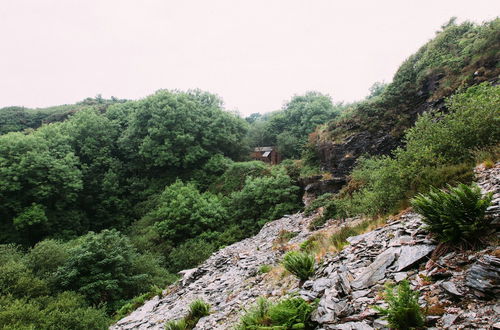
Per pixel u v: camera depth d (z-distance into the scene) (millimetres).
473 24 19250
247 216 22188
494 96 7926
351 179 16281
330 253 6441
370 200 8961
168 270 18359
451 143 7340
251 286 7691
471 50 16547
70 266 14641
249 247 14367
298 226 15336
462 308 2959
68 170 27625
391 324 3025
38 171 25688
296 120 44688
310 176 21109
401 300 3045
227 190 27812
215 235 21172
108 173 31938
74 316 11016
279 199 21062
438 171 6598
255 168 28609
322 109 41812
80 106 68938
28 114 62281
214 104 43188
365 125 20312
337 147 20500
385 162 8789
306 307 4059
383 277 4145
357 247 5711
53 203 27266
